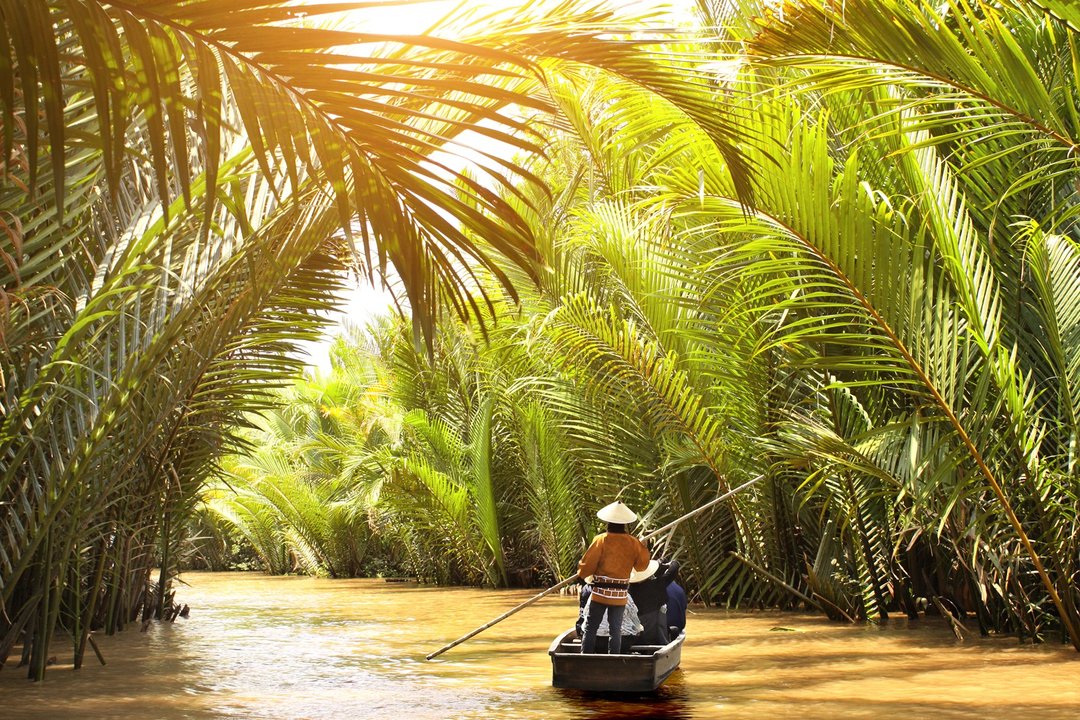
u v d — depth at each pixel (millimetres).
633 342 12914
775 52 5828
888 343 8805
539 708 7027
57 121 2701
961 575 11430
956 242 8547
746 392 12672
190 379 8000
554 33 3971
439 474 20375
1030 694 7156
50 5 2857
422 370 21578
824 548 12539
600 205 13391
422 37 3113
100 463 7828
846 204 8289
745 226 8602
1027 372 9852
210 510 30375
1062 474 8898
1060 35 7031
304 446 25984
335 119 3232
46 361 7312
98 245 7770
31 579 9242
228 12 2934
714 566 14695
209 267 7230
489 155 3389
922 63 5668
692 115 4352
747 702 7094
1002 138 9328
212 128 2975
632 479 15297
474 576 22312
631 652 8297
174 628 13453
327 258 8422
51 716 6844
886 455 9961
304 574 32000
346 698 7594
